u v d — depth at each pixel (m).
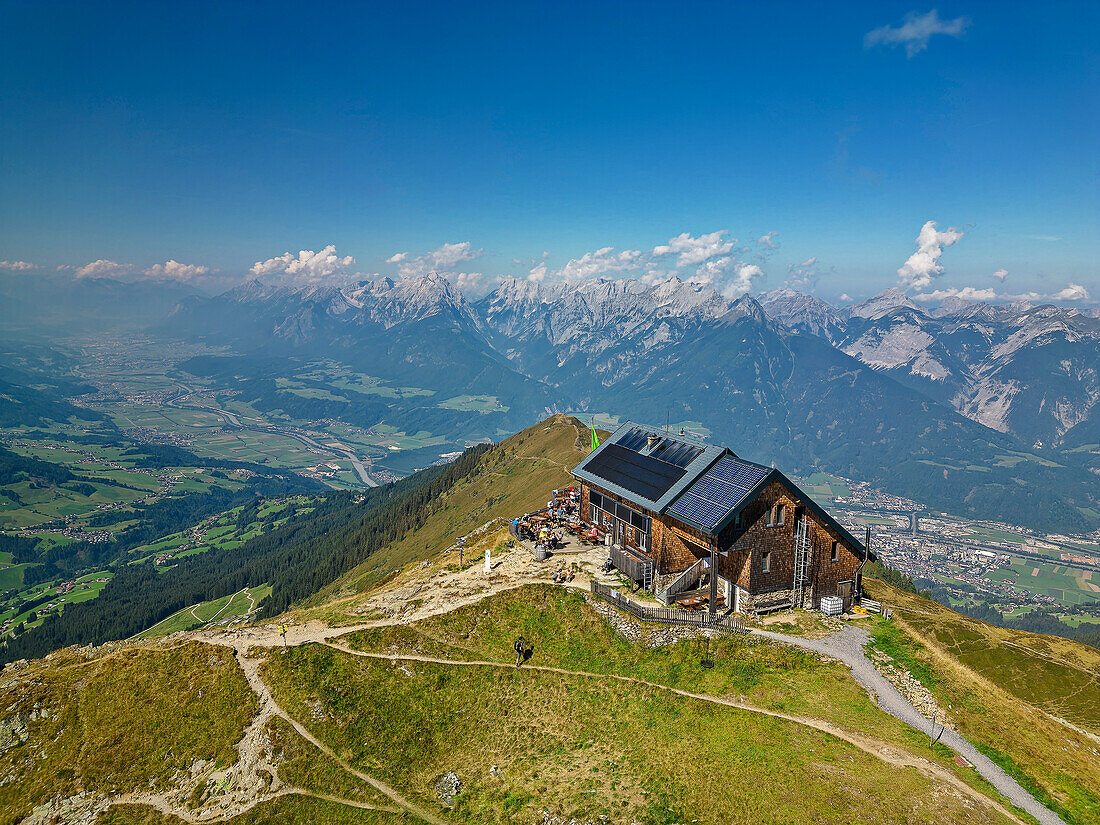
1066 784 34.88
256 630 55.88
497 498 180.25
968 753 36.72
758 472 51.41
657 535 56.53
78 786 43.94
